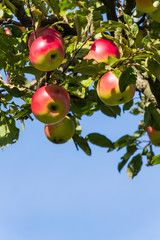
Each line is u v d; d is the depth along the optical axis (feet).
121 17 15.53
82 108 17.75
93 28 12.25
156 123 17.13
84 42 12.30
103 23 12.17
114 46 13.21
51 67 11.93
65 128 18.22
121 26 12.33
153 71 12.34
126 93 13.21
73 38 13.29
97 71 12.82
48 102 12.38
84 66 12.63
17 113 14.98
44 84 13.33
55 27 14.25
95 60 12.48
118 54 13.16
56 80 12.96
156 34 16.56
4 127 14.99
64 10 15.10
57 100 12.41
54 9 12.44
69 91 14.76
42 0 12.26
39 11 12.12
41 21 13.47
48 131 18.44
